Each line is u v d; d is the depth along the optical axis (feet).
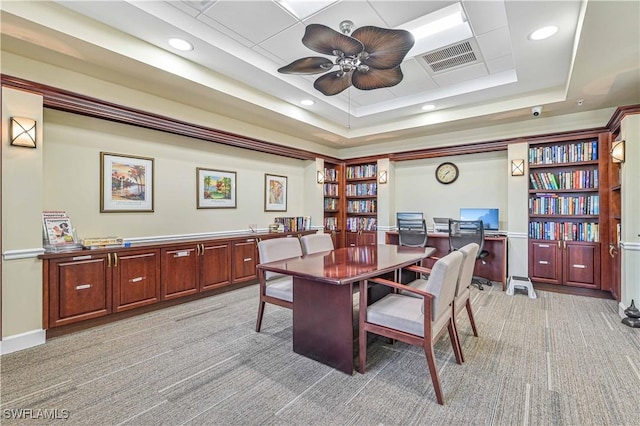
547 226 13.96
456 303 7.61
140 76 9.71
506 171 15.93
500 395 6.21
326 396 6.22
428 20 8.55
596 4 6.25
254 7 7.91
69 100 9.27
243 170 16.08
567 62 9.70
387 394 6.28
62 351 8.09
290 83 11.92
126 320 10.34
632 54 8.28
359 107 15.53
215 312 11.23
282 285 9.37
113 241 10.44
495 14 8.00
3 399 6.08
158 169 12.60
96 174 10.81
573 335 9.05
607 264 12.53
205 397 6.19
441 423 5.42
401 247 11.95
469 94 12.62
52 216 9.45
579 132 13.14
